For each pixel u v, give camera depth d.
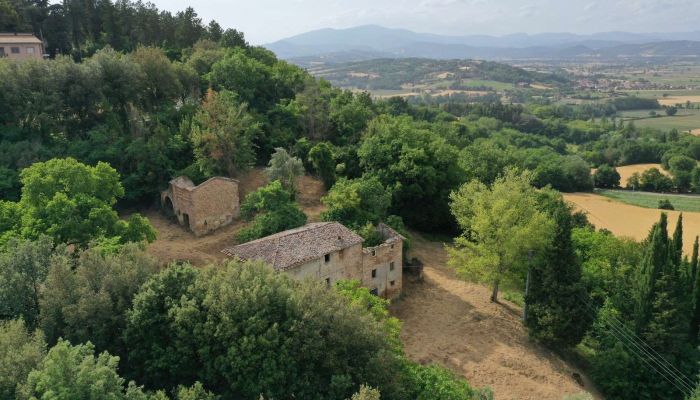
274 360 28.25
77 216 40.75
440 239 71.94
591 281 52.00
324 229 45.59
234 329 28.59
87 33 106.06
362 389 24.25
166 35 111.56
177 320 29.25
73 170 43.03
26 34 93.31
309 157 70.75
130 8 109.56
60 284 30.88
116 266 32.62
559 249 43.62
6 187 54.38
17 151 58.16
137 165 62.31
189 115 73.06
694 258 47.16
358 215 53.72
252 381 28.20
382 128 78.88
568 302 43.28
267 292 30.80
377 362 29.12
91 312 29.92
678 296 43.16
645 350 41.31
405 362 32.94
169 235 56.53
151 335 30.20
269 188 52.84
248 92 83.12
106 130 65.31
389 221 57.25
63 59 67.00
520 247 46.91
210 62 92.69
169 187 61.28
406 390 31.08
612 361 40.53
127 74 70.44
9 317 31.88
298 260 40.88
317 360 29.84
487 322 47.59
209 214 57.12
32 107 61.88
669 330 41.19
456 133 122.06
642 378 40.59
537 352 44.12
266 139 74.88
